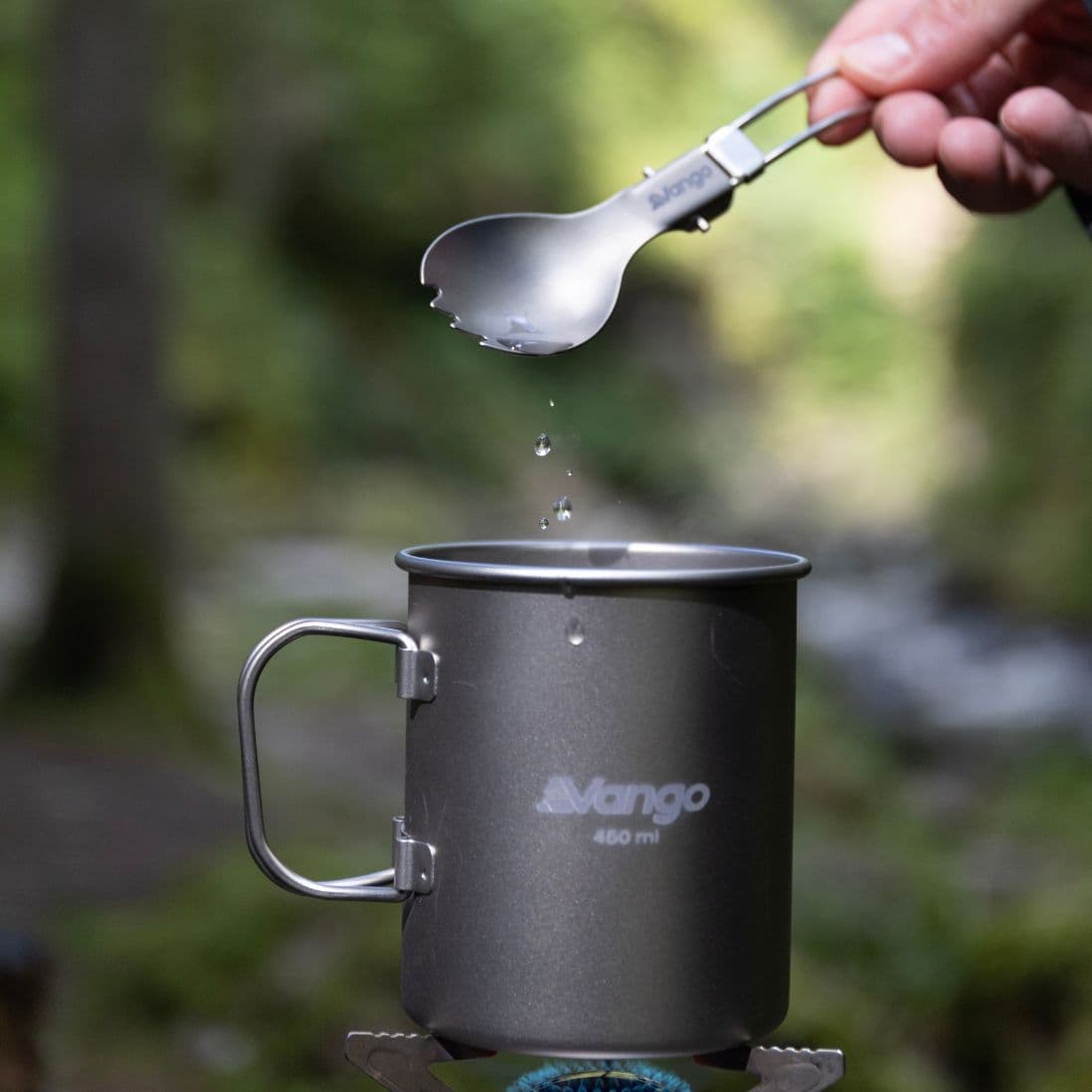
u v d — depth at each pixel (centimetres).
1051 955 380
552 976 126
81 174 732
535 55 1909
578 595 125
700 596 126
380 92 1816
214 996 406
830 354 1928
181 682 745
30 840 559
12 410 1300
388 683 898
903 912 468
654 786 125
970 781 841
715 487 1794
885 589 1412
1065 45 187
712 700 127
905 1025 388
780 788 133
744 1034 130
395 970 414
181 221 1620
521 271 155
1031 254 1438
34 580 1016
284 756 734
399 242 1827
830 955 432
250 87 1759
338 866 501
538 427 1809
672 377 1961
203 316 1516
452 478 1652
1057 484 1320
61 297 742
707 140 159
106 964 420
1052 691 1050
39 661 736
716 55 2039
